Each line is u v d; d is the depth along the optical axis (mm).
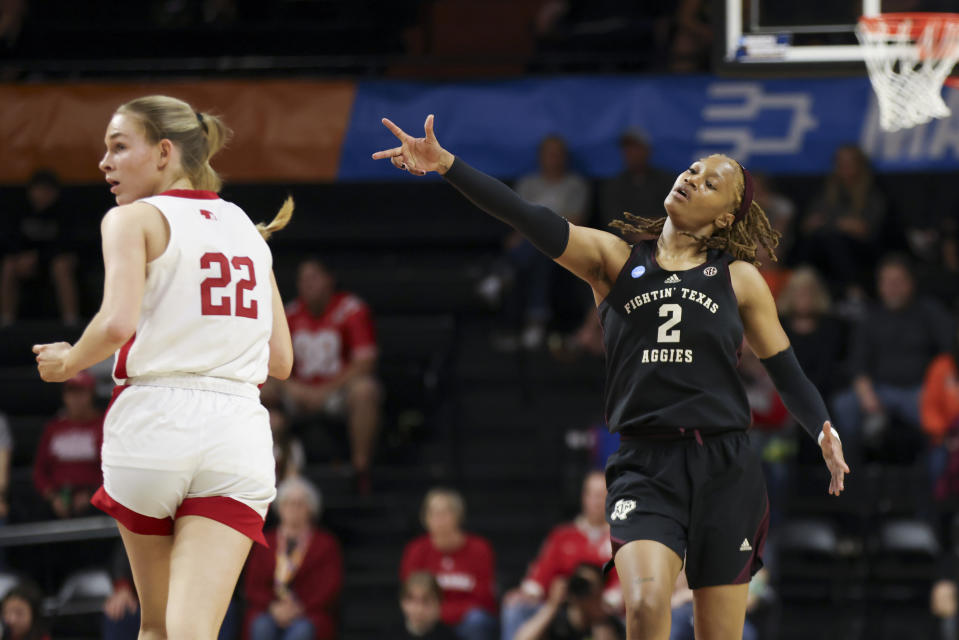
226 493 7746
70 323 26953
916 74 12859
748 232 9070
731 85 27156
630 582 8086
